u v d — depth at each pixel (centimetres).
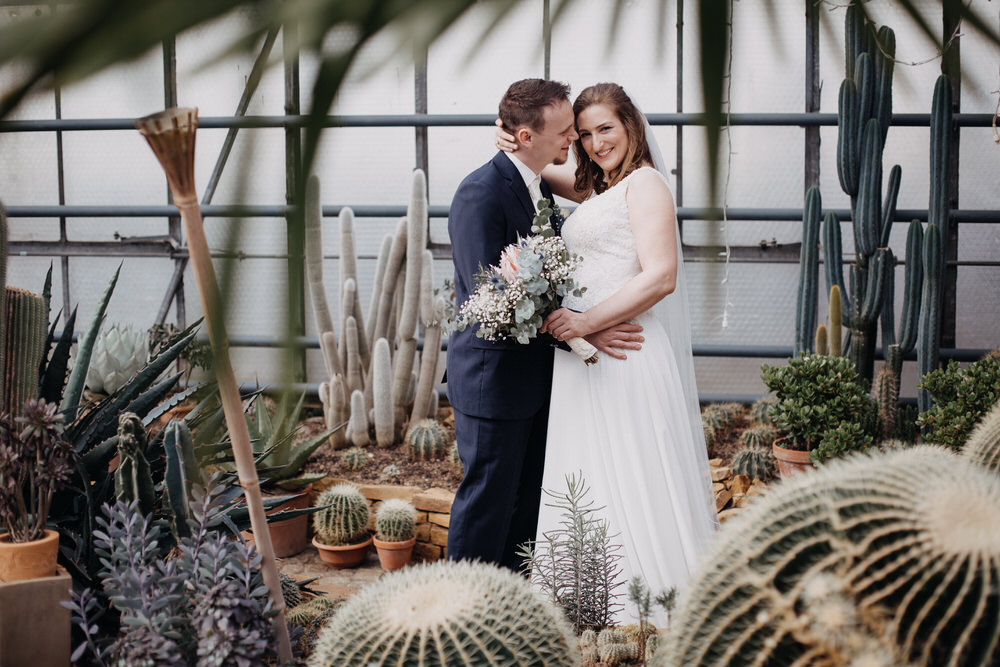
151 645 139
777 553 85
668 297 260
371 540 336
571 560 199
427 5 20
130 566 153
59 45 16
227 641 139
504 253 234
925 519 79
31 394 177
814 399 344
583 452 244
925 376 346
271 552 152
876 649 75
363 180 554
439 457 395
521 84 243
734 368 553
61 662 154
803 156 520
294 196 20
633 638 172
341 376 409
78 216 562
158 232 568
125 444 168
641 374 239
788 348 540
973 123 500
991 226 518
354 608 124
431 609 117
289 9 19
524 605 123
